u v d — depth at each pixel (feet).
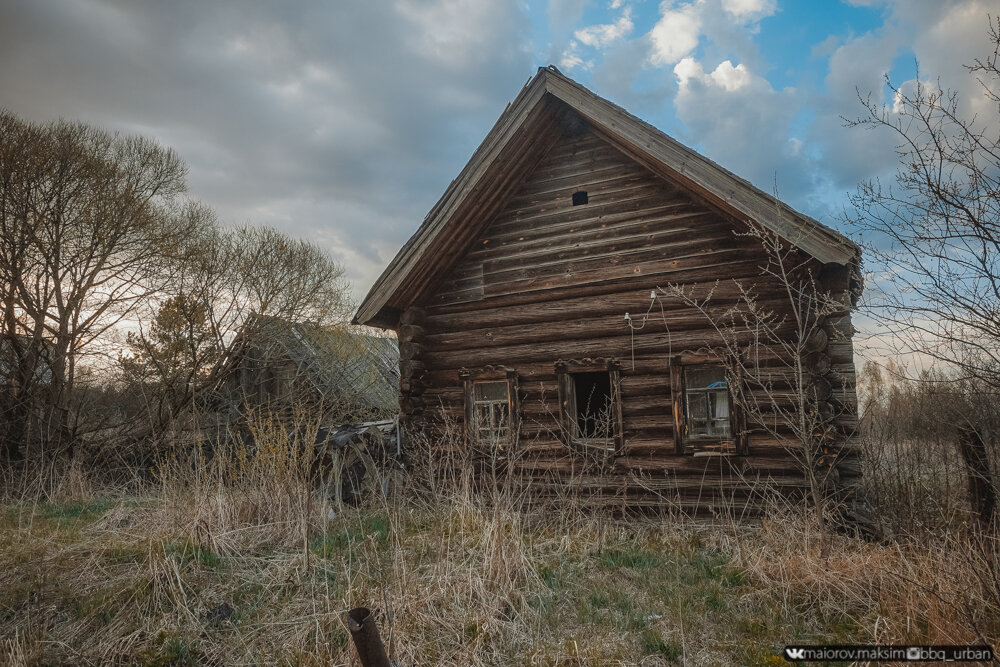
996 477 16.22
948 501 18.26
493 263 28.66
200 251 47.73
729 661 12.92
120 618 14.98
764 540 18.90
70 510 28.19
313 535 21.30
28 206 41.06
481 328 28.37
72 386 42.75
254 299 51.16
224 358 47.29
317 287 55.11
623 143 25.50
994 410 16.39
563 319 26.63
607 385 35.99
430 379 29.32
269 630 14.40
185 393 43.68
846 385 20.89
